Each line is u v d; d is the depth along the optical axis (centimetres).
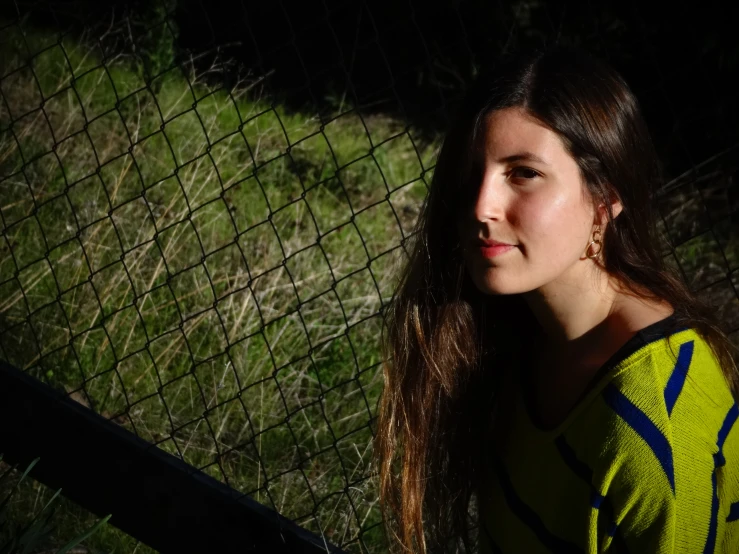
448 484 175
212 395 321
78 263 370
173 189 457
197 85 600
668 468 124
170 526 204
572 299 147
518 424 153
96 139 505
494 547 159
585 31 414
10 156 457
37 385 219
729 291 374
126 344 321
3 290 363
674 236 285
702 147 316
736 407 138
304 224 477
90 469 212
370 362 354
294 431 308
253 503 197
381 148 640
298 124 642
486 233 140
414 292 169
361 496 259
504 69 143
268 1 774
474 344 168
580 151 137
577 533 141
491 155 139
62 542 244
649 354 131
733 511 135
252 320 359
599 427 131
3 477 211
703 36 389
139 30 598
